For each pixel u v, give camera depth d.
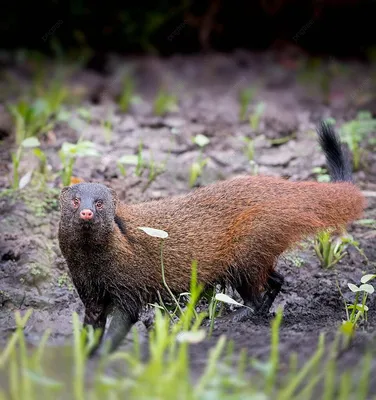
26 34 20.91
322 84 18.69
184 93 18.45
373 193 13.02
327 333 9.02
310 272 11.38
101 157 13.81
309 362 7.55
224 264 10.25
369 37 21.66
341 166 11.29
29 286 10.93
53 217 12.09
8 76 18.81
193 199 10.43
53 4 20.58
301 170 13.82
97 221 9.45
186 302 10.41
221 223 10.23
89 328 9.16
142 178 13.27
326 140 11.36
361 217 11.52
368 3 21.06
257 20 21.52
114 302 9.91
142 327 10.20
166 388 6.66
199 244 10.15
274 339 7.91
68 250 9.73
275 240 10.09
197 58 21.16
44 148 14.14
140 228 9.36
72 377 7.88
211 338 9.12
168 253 10.05
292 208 10.16
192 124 15.80
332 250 11.45
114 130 15.29
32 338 9.46
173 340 8.27
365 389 7.30
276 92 18.78
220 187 10.54
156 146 14.54
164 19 21.14
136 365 7.42
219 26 21.53
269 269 10.44
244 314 10.25
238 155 14.29
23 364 7.79
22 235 11.67
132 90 18.17
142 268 9.92
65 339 9.44
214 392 6.65
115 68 20.00
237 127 15.70
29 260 11.14
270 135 15.20
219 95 18.39
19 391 7.46
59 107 16.14
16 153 13.80
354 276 11.28
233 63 20.80
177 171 13.57
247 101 16.62
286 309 10.67
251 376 7.77
